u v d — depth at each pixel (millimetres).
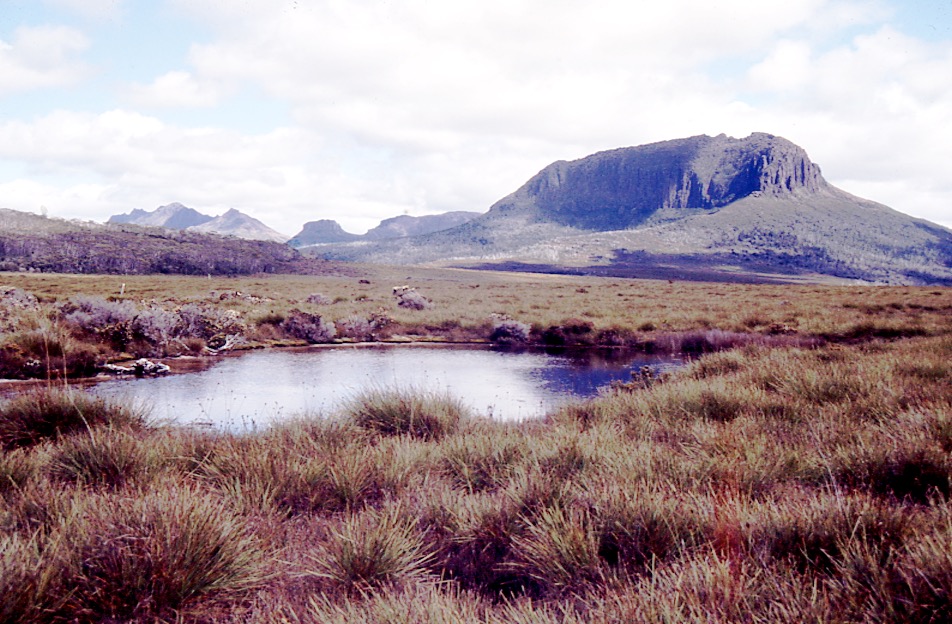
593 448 4750
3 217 145625
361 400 7113
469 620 2268
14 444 5395
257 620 2467
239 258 126812
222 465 4438
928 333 18562
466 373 14648
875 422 5699
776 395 7031
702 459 4281
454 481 4586
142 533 2791
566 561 2873
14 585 2352
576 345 21344
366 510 3699
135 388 11477
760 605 2205
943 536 2488
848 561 2449
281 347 19828
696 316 27203
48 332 13000
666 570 2557
